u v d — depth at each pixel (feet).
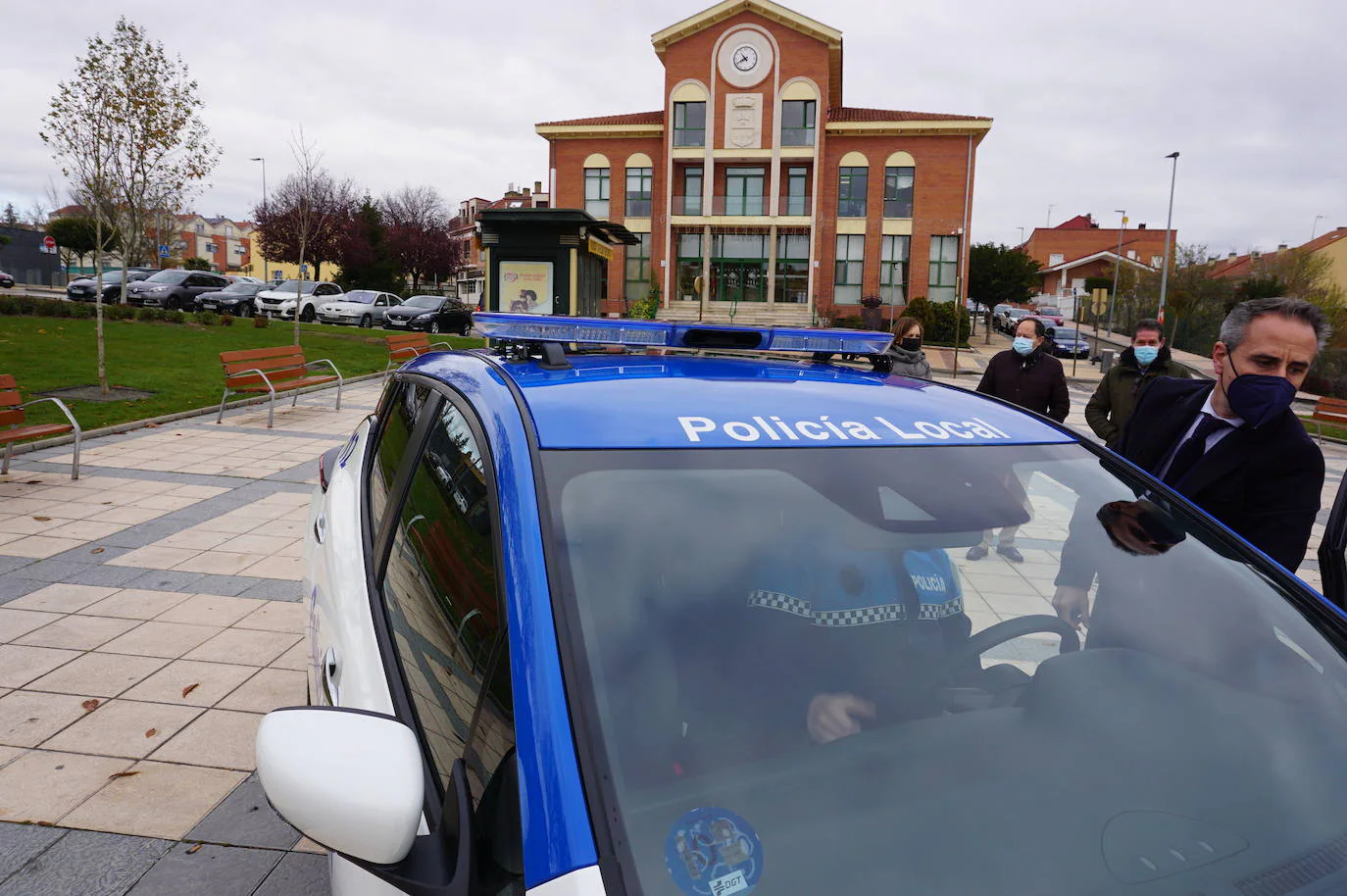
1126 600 5.29
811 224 131.75
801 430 5.77
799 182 135.03
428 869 3.83
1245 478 8.16
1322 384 99.45
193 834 9.18
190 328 72.90
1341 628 5.19
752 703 4.25
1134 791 4.22
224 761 10.53
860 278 134.31
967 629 5.10
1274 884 3.76
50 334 58.08
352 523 7.98
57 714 11.48
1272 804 4.18
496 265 75.87
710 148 132.16
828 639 4.67
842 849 3.76
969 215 130.72
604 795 3.66
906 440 5.94
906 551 5.12
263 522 20.57
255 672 12.78
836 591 4.83
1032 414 7.02
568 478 4.86
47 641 13.62
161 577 16.58
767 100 130.52
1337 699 4.76
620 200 138.31
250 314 105.50
